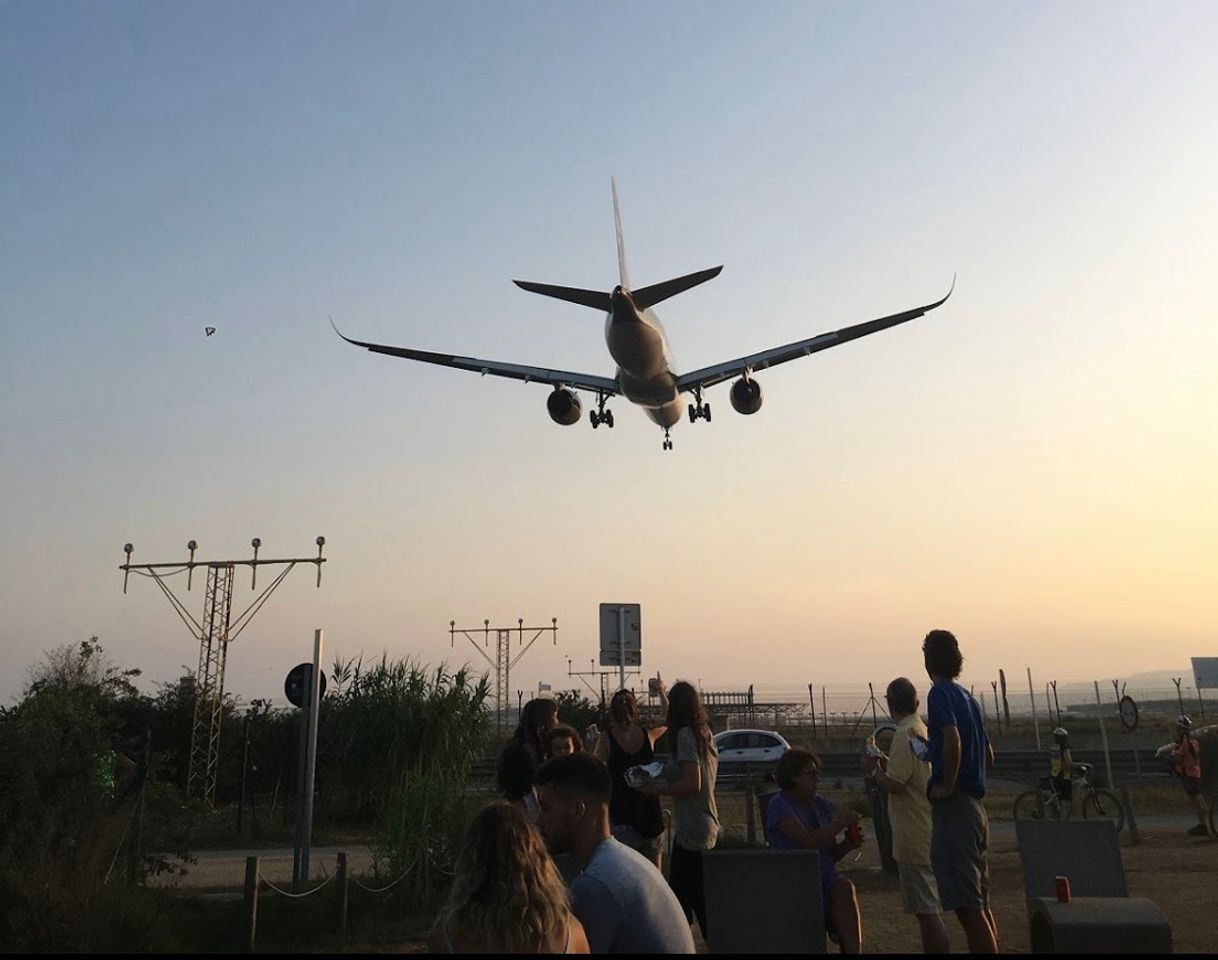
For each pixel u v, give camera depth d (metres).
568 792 4.19
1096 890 6.14
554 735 7.19
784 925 4.43
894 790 7.31
